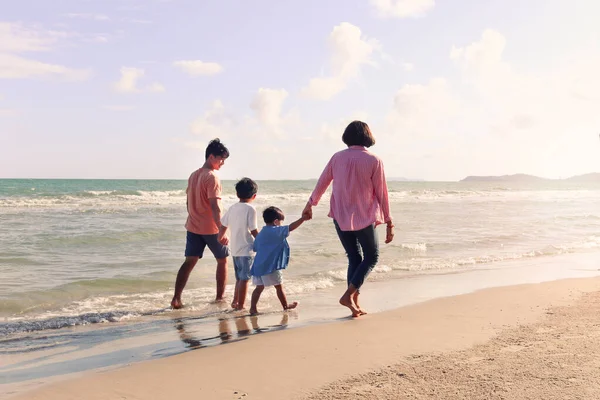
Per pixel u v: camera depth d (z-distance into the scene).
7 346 4.26
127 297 6.31
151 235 12.23
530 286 6.52
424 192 52.00
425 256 9.93
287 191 47.84
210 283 7.28
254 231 5.65
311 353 3.72
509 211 23.61
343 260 9.27
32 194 33.59
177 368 3.46
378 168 4.91
